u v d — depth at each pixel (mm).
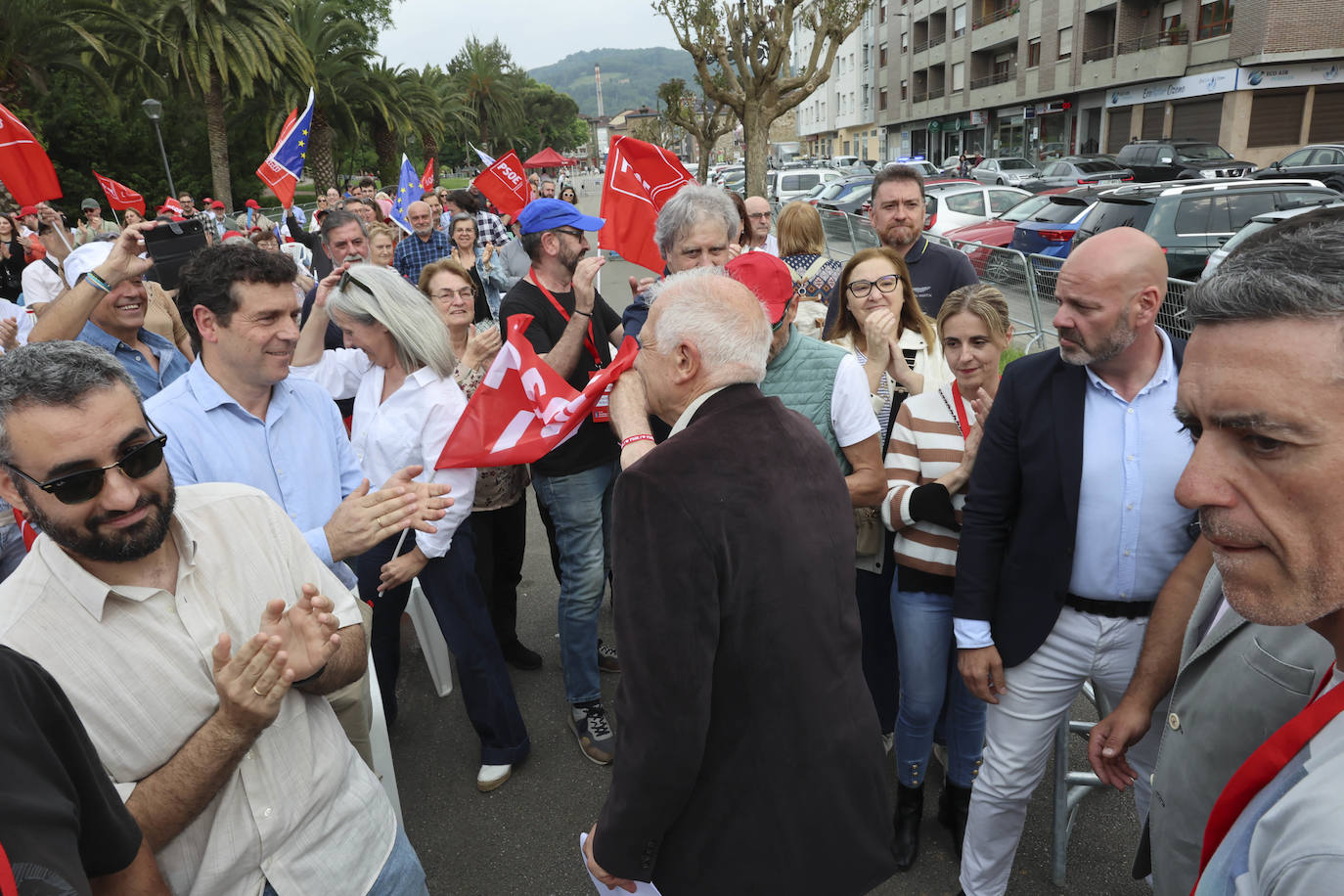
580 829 2846
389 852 1737
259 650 1357
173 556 1523
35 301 6258
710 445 1517
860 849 1601
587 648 3150
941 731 3033
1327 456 797
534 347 3332
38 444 1291
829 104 65875
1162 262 1825
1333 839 719
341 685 1706
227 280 2113
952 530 2418
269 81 25312
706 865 1560
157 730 1427
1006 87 39969
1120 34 31516
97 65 26156
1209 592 1432
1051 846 2635
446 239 8164
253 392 2275
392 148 38594
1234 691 1295
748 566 1471
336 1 31562
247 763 1510
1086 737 3119
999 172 24734
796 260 4520
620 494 1490
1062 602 2053
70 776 1080
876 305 3014
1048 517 2025
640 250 4461
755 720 1522
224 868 1489
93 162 30906
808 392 2541
